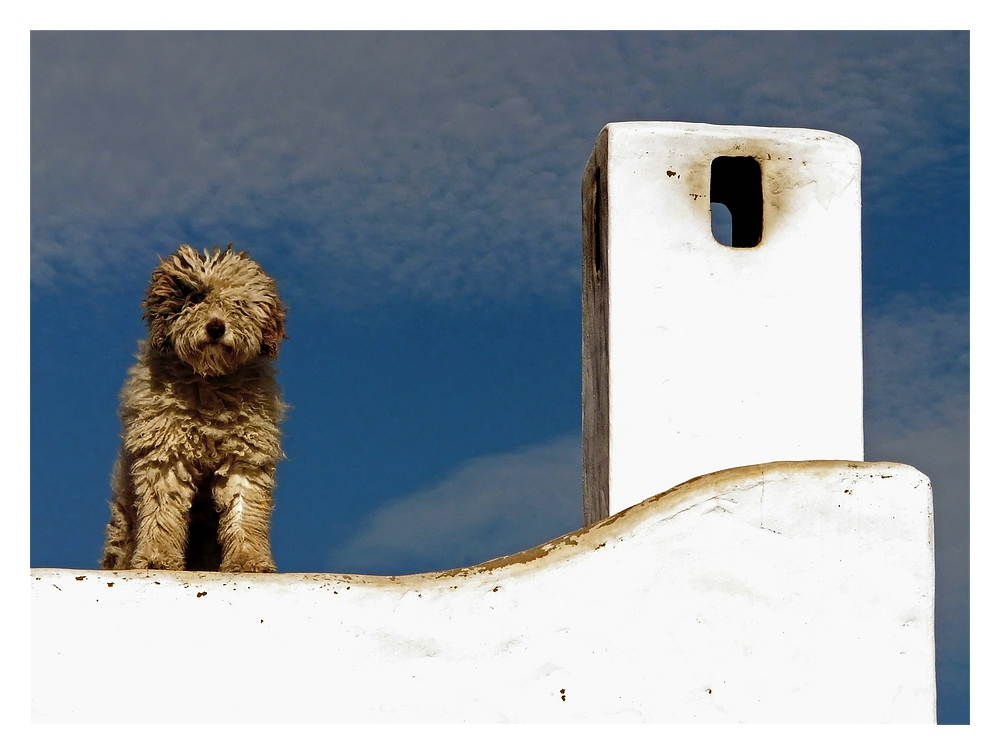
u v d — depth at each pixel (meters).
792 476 6.20
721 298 6.79
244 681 5.82
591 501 7.07
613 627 6.00
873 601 6.13
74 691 5.77
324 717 5.81
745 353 6.75
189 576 5.93
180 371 7.15
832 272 6.88
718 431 6.68
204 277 7.14
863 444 6.77
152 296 7.15
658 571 6.06
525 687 5.91
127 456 7.39
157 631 5.84
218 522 7.34
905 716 6.06
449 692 5.88
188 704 5.79
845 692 6.05
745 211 7.21
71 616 5.84
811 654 6.07
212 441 7.14
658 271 6.77
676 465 6.64
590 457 7.12
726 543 6.11
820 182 6.95
